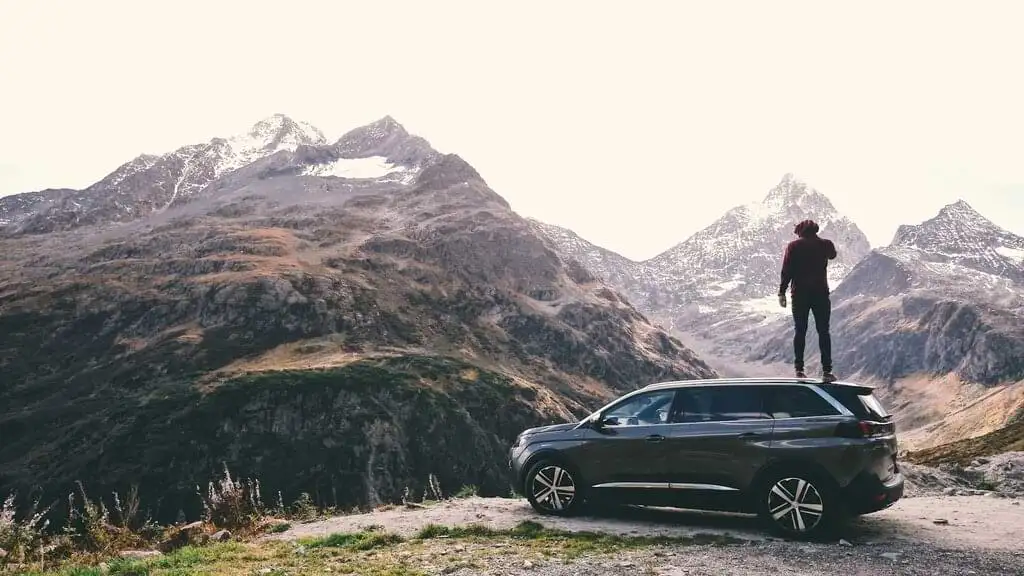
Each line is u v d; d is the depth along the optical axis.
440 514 13.77
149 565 9.98
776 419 11.07
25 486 122.56
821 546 9.95
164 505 118.62
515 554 9.84
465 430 155.50
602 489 12.25
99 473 124.56
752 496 11.00
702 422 11.59
